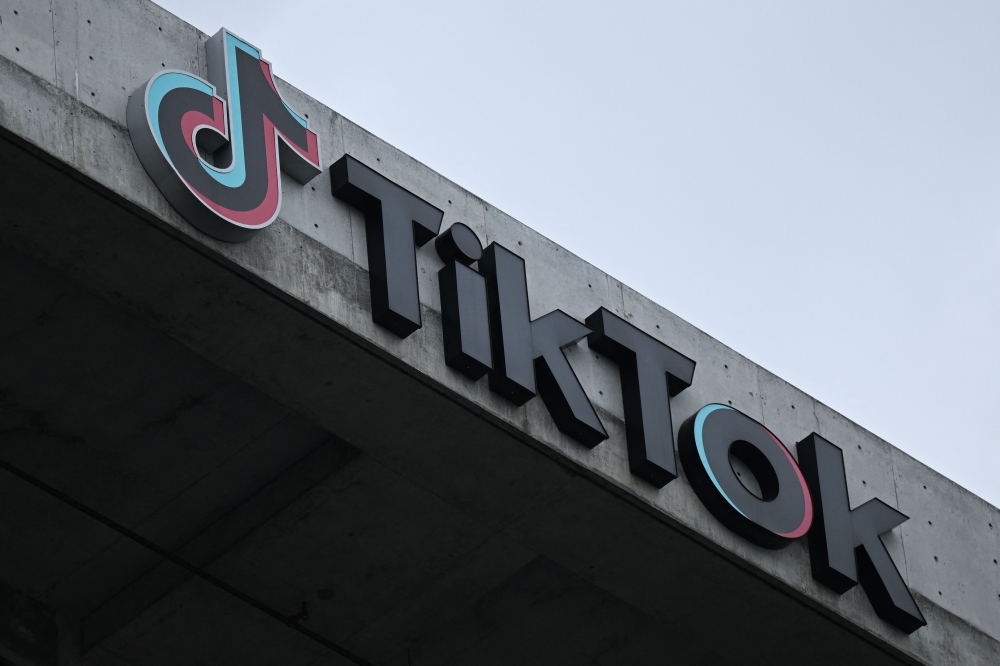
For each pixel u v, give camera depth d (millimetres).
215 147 15773
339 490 18500
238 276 15344
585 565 18344
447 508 18859
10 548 19406
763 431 19109
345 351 16031
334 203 16609
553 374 17172
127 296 15555
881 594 19312
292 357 16094
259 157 15805
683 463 18297
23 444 18172
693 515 17969
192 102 15594
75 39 15172
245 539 19047
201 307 15625
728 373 19625
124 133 15086
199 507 19219
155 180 15031
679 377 18500
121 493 18891
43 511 19000
